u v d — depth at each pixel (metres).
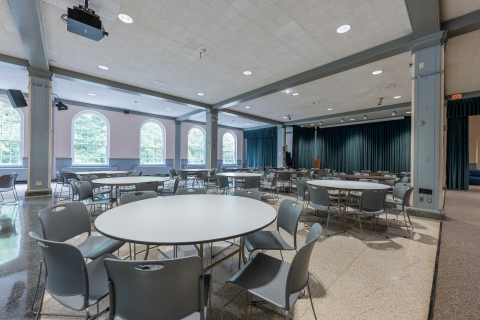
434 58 3.27
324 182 3.78
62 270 1.01
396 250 2.40
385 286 1.71
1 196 5.02
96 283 1.15
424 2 2.58
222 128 13.31
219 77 5.34
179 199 2.10
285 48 3.90
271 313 1.42
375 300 1.54
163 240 1.02
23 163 7.45
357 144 10.98
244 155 14.72
